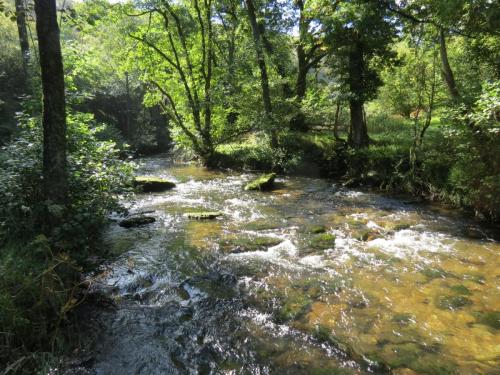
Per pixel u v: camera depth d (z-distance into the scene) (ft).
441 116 34.53
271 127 54.90
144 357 14.52
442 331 16.05
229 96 59.26
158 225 30.96
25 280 14.55
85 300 17.89
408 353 14.70
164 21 58.23
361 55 51.83
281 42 71.00
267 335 16.01
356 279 20.95
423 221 31.73
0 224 18.58
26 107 26.32
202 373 13.75
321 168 54.54
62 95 18.57
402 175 42.22
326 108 61.31
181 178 53.52
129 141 90.17
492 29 38.88
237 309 18.08
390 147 48.55
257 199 40.42
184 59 62.28
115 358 14.39
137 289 19.93
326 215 33.94
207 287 20.24
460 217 32.71
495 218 30.63
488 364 14.01
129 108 97.66
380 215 33.73
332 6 54.08
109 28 74.43
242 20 68.18
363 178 46.62
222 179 52.47
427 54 46.98
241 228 30.14
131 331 16.12
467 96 34.65
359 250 25.27
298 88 72.08
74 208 19.95
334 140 58.54
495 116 28.99
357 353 14.76
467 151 32.65
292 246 26.08
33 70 27.66
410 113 76.84
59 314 14.70
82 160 23.31
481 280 20.62
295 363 14.26
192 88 62.03
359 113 54.03
